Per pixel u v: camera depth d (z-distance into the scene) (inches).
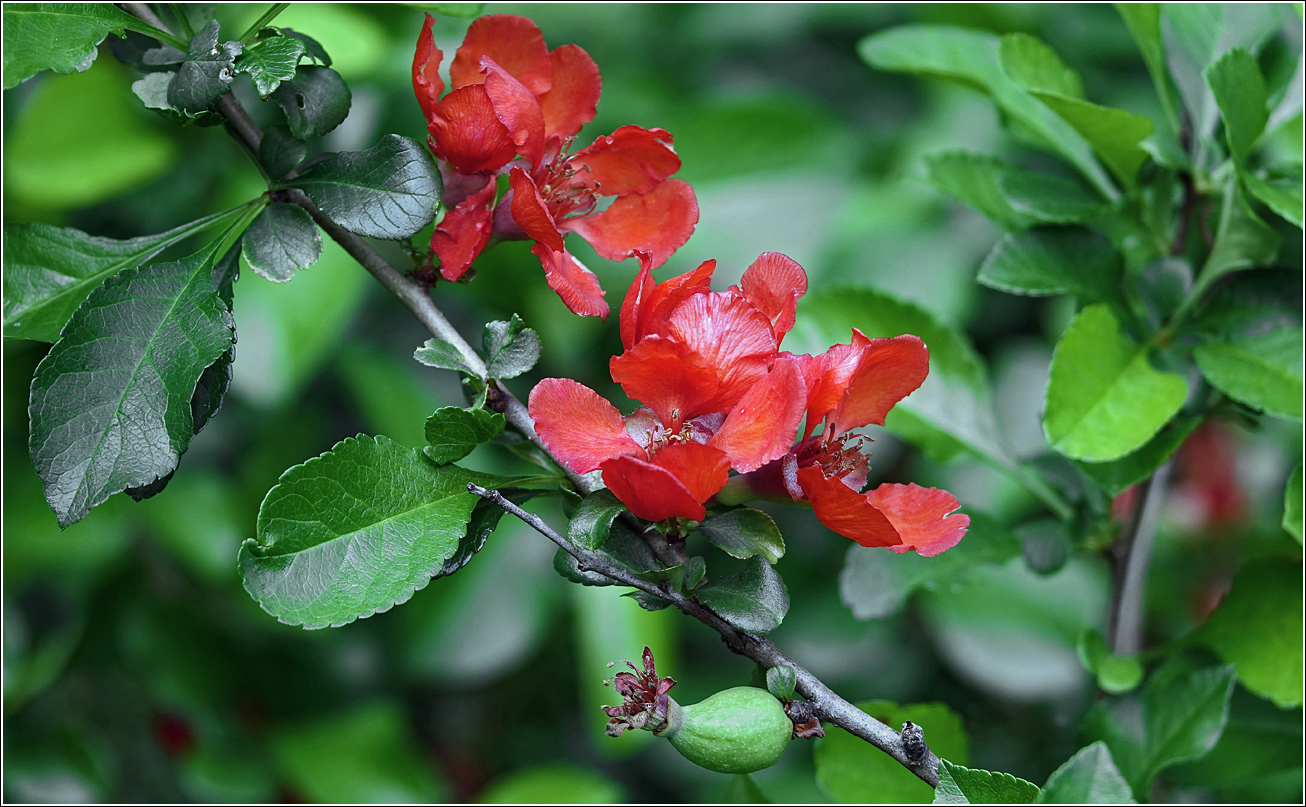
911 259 29.2
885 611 25.6
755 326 22.4
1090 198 25.3
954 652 28.7
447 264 23.4
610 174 23.7
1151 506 25.6
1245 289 25.0
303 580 22.4
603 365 29.2
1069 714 28.3
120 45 23.8
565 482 23.1
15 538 28.1
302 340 27.5
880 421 23.0
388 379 29.4
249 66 22.8
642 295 22.6
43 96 27.7
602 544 22.4
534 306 28.7
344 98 23.4
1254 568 25.2
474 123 23.1
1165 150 24.9
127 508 28.6
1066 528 25.7
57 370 22.5
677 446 22.0
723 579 22.6
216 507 28.8
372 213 23.0
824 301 26.4
